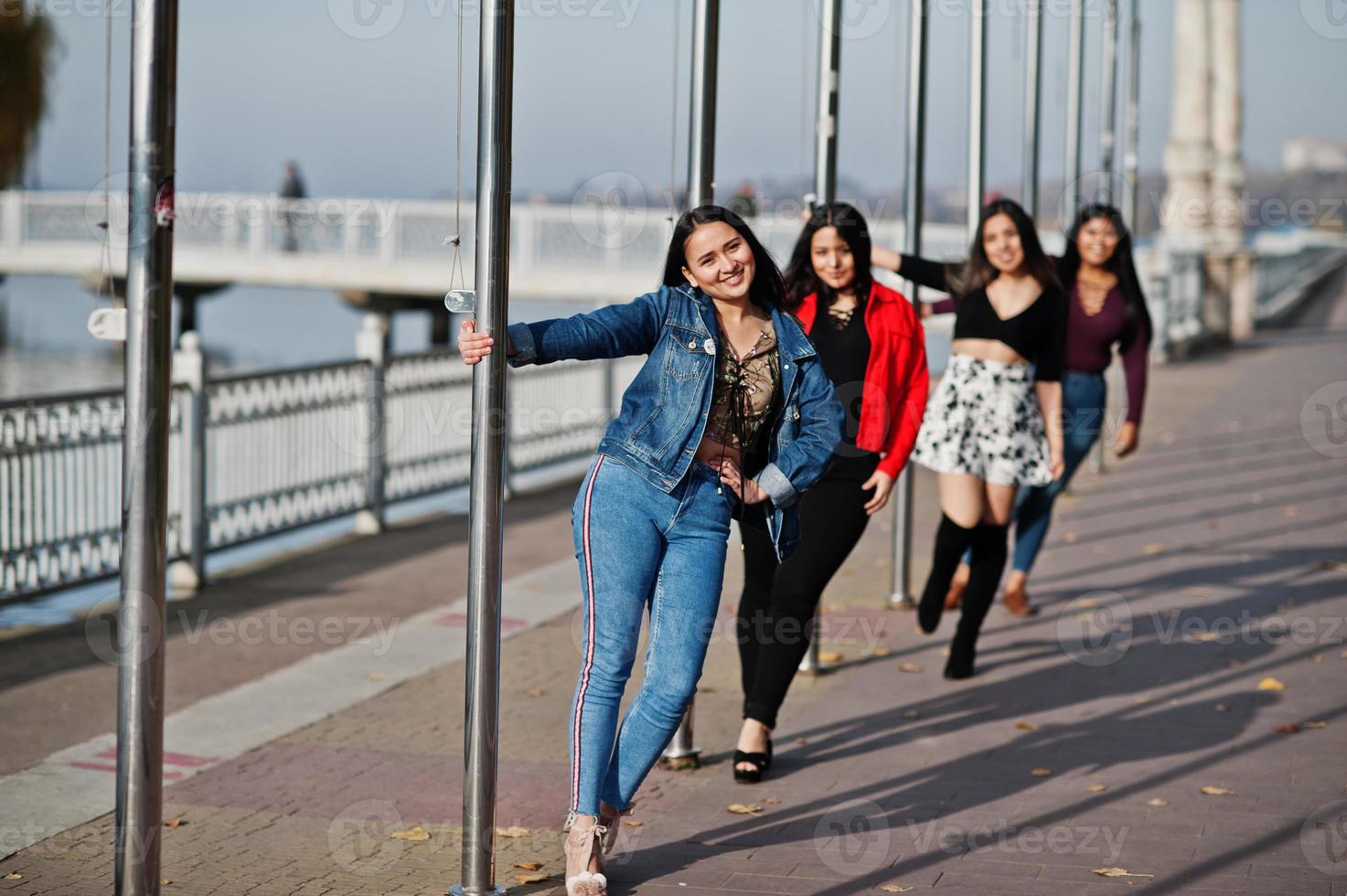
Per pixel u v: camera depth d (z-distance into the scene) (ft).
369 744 18.19
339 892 13.28
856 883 13.61
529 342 12.73
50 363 102.22
